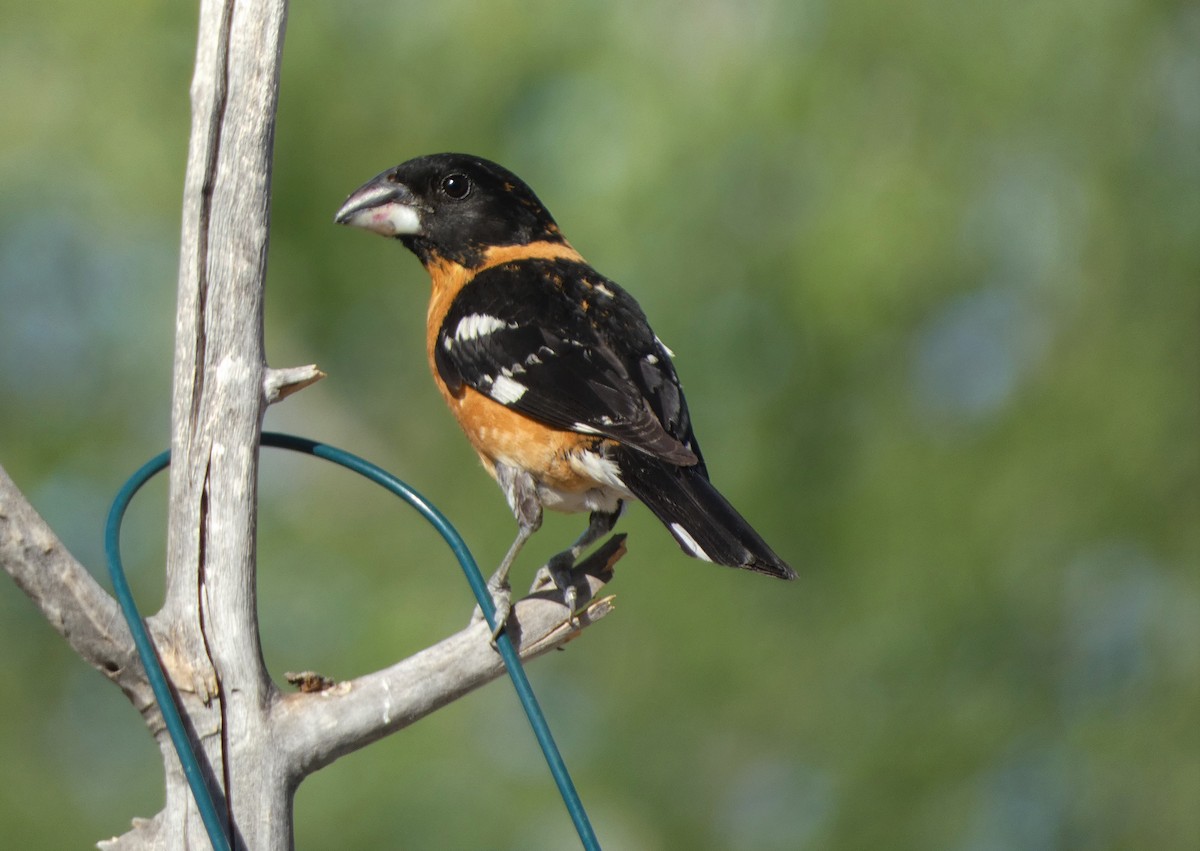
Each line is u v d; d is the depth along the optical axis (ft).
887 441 46.52
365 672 46.78
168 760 18.03
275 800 18.08
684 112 43.32
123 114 47.80
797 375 44.73
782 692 47.19
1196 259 47.37
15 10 47.39
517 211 26.03
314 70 46.21
